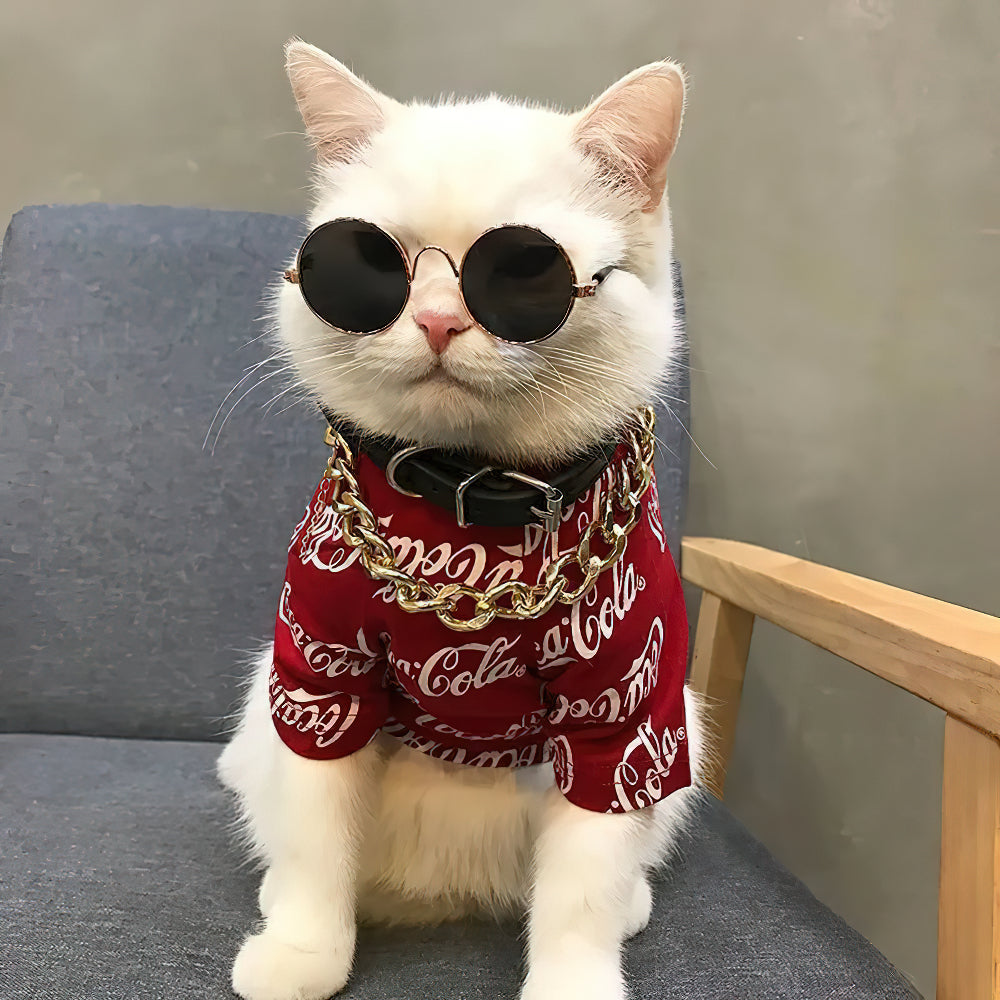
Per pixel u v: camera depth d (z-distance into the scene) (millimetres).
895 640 652
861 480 1183
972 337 1155
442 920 713
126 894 679
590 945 586
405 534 548
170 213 1057
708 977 613
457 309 499
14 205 1160
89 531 992
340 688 600
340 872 619
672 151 594
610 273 552
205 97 1145
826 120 1129
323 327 551
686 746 611
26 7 1117
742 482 1188
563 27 1128
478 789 685
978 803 583
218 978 590
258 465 1023
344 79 613
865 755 1216
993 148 1123
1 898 653
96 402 1005
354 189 571
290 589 604
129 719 997
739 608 990
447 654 553
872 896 1229
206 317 1030
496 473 552
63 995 556
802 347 1165
